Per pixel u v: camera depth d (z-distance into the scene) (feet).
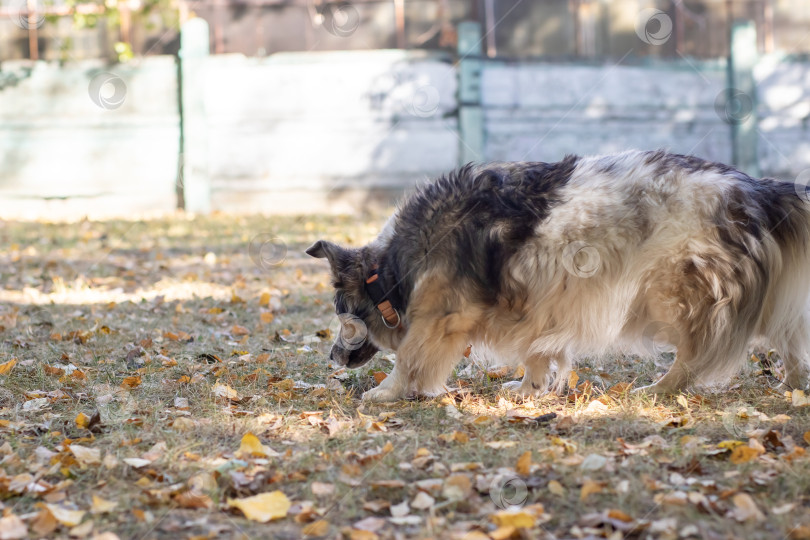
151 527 9.46
